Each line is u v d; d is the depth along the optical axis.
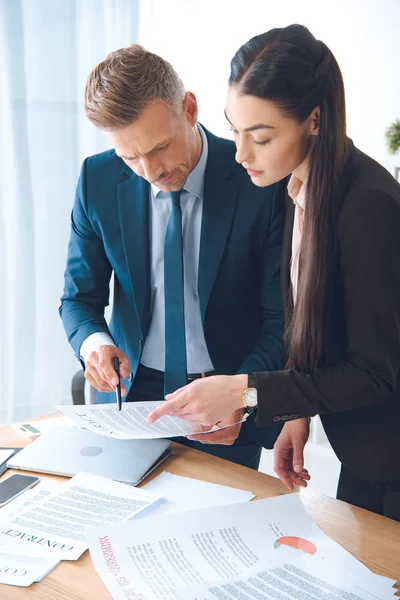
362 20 2.98
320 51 0.96
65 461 1.23
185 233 1.44
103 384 1.34
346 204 1.00
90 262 1.54
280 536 0.98
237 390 1.06
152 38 3.09
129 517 1.04
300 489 1.16
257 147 0.99
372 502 1.23
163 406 1.09
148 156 1.22
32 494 1.12
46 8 2.74
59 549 0.96
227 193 1.41
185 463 1.26
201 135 1.43
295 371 1.06
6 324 2.88
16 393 2.95
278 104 0.94
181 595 0.83
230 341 1.47
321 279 1.03
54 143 2.86
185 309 1.47
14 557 0.94
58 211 2.91
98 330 1.45
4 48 2.69
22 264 2.86
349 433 1.14
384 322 0.99
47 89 2.80
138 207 1.45
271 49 0.94
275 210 1.40
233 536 0.97
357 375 1.02
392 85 2.91
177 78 1.25
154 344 1.50
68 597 0.86
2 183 2.79
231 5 3.25
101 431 1.15
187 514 1.02
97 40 2.88
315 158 1.00
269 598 0.84
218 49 3.28
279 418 1.06
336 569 0.91
